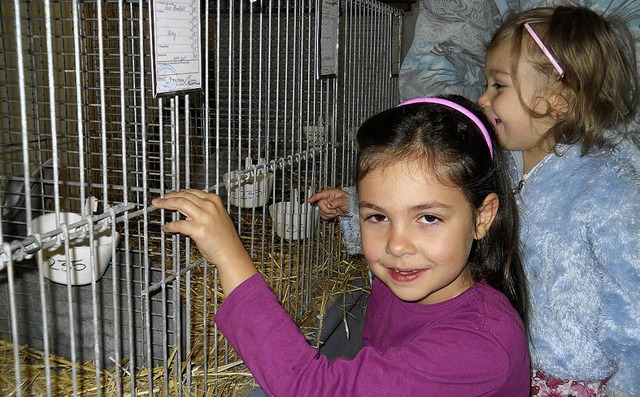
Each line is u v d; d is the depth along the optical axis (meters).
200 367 1.06
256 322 0.74
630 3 1.28
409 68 1.58
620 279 0.86
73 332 0.64
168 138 1.25
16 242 0.57
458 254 0.76
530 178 0.99
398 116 0.77
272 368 0.73
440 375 0.72
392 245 0.74
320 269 1.48
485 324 0.76
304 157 1.24
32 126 1.63
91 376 1.04
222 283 0.78
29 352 1.11
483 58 1.52
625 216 0.86
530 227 0.95
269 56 1.03
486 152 0.79
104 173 0.67
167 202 0.75
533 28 0.96
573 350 0.91
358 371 0.73
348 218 1.23
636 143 1.04
